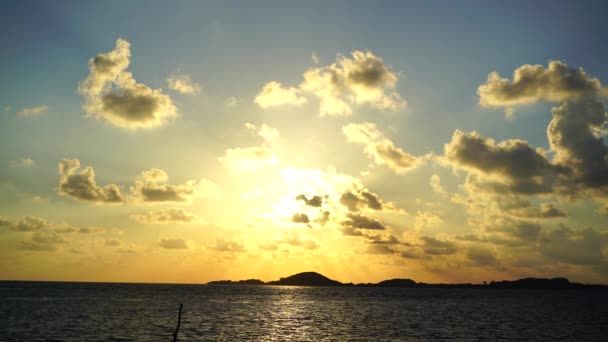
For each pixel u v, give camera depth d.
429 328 96.25
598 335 88.56
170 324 95.31
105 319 101.19
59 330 81.31
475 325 103.31
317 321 109.25
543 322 112.38
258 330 89.69
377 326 99.31
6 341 69.19
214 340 75.69
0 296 180.12
